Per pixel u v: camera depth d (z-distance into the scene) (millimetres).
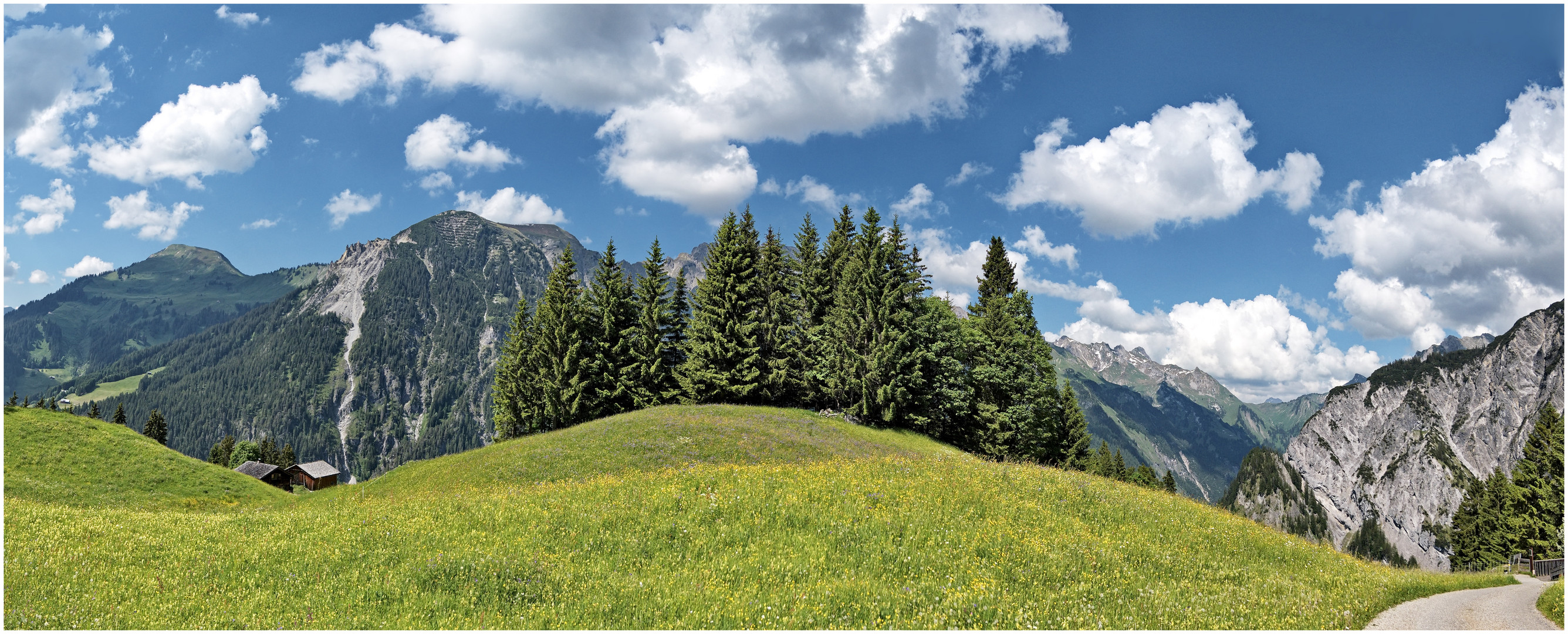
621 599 13602
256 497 43250
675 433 44906
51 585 13227
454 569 14594
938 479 24328
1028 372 61312
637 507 19625
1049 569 16656
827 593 14023
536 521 18422
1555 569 37688
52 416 43219
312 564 15219
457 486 38781
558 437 46219
